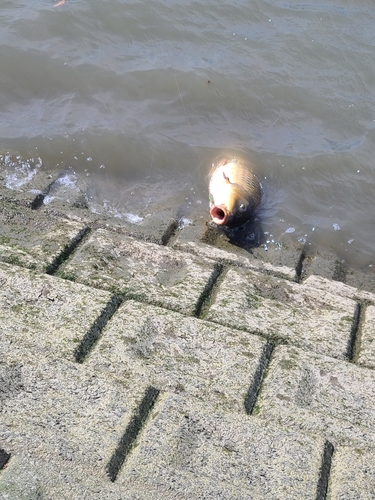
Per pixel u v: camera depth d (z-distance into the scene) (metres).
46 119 4.33
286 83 4.69
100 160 4.09
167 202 3.88
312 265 3.56
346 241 3.78
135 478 2.39
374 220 3.92
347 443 2.57
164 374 2.70
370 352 2.91
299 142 4.33
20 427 2.45
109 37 4.96
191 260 3.23
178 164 4.13
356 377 2.78
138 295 3.00
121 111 4.43
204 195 3.96
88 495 2.32
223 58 4.86
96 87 4.59
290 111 4.54
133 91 4.58
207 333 2.86
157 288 3.05
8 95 4.51
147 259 3.19
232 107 4.53
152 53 4.88
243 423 2.55
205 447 2.48
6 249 3.12
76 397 2.55
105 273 3.08
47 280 2.96
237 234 3.68
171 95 4.57
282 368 2.78
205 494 2.37
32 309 2.84
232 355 2.79
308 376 2.76
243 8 5.28
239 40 5.02
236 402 2.64
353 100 4.63
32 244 3.18
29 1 5.24
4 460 2.39
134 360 2.73
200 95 4.58
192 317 2.92
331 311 3.07
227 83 4.65
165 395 2.60
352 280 3.55
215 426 2.54
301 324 2.98
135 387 2.60
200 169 4.11
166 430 2.51
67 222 3.34
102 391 2.58
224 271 3.25
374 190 4.09
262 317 2.99
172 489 2.37
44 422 2.47
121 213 3.75
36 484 2.33
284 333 2.93
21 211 3.39
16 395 2.54
